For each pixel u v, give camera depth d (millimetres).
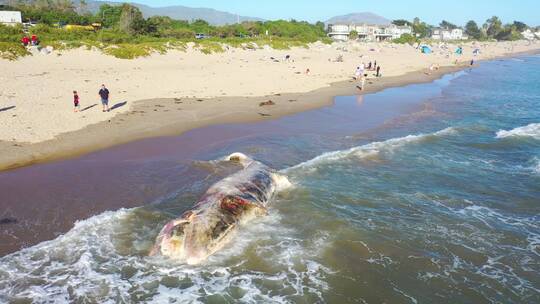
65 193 13727
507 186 16031
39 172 15438
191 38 71375
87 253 10406
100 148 18438
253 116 25500
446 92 39281
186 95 30609
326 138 21609
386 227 12406
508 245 11758
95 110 24625
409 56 89312
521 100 35719
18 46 42094
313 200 13898
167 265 10102
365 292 9523
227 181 13266
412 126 25234
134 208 12727
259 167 14922
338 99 32594
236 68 47250
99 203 13117
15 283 9258
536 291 9805
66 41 49375
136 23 68938
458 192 15336
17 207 12664
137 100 28109
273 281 9711
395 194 14859
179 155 17891
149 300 8969
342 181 15766
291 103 29859
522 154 20016
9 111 22891
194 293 9227
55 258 10164
